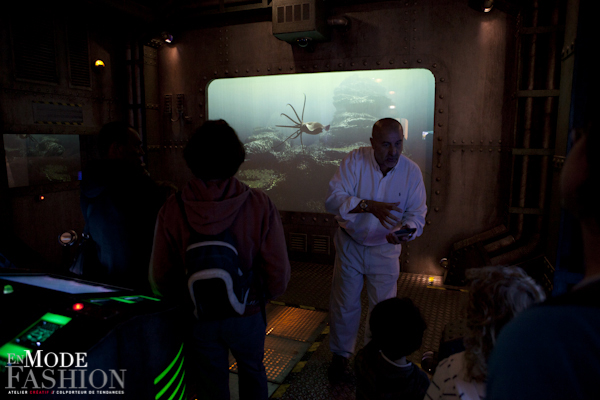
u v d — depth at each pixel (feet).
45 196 13.73
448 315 10.92
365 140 21.98
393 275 7.86
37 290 4.58
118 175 6.11
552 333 1.33
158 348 4.55
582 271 7.81
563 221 7.80
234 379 7.95
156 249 4.89
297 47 14.92
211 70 16.20
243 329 4.97
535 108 12.51
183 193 4.77
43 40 13.33
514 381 1.38
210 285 4.27
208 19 15.89
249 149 22.22
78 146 18.08
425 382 4.85
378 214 7.03
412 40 13.64
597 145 1.40
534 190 12.85
